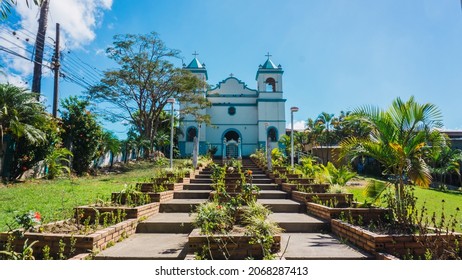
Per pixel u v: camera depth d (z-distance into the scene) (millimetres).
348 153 6617
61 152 14273
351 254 4234
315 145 33531
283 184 9289
